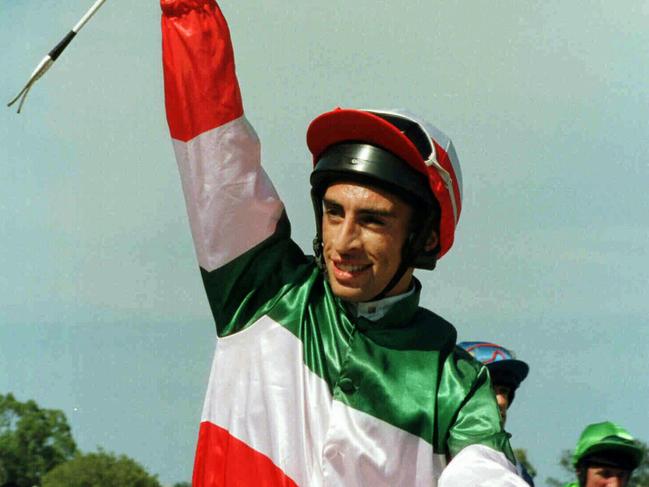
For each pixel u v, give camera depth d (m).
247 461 5.71
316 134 5.66
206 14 5.82
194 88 5.80
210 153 5.80
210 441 5.81
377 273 5.59
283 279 5.89
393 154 5.56
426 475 5.51
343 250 5.56
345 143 5.61
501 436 5.46
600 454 7.64
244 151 5.83
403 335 5.68
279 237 5.92
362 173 5.53
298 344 5.76
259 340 5.81
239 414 5.77
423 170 5.55
